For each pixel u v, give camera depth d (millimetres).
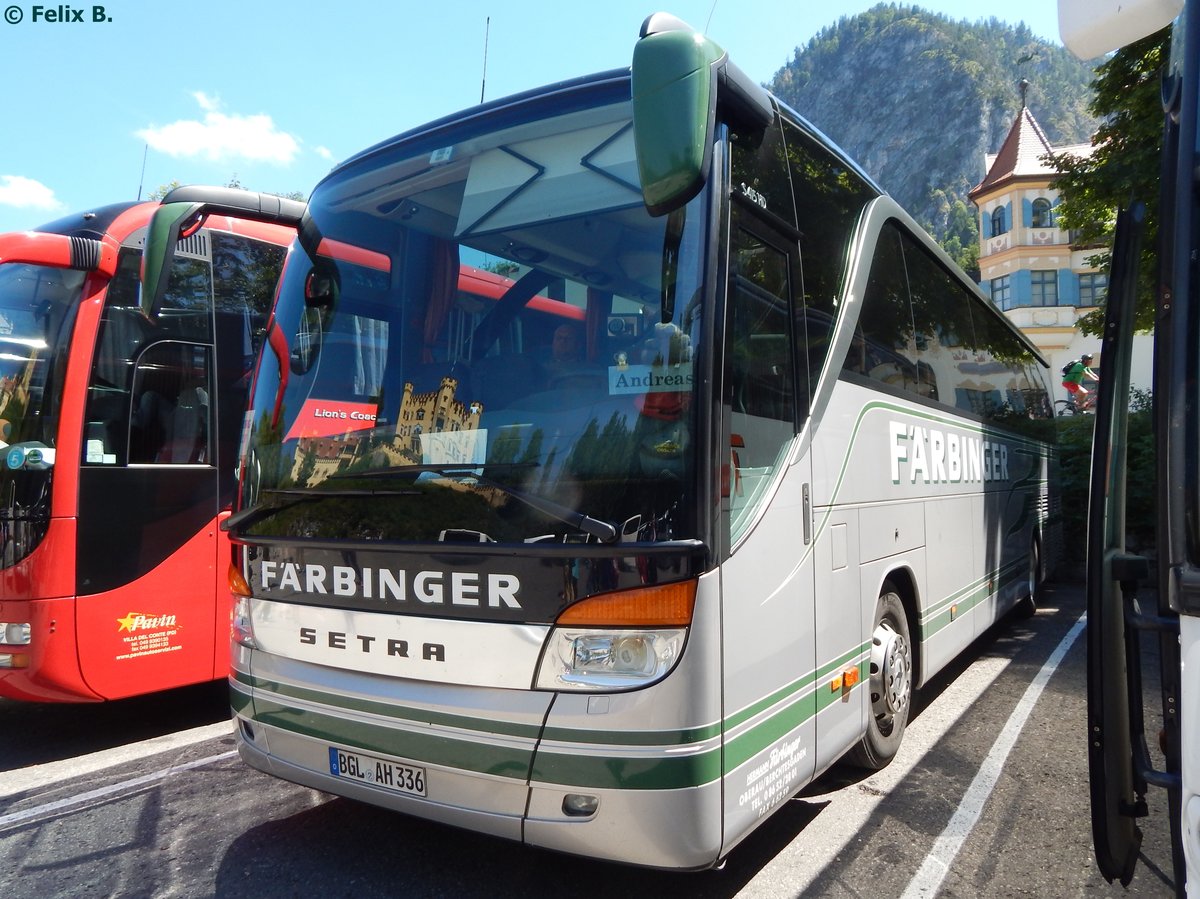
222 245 6043
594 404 3082
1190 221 1902
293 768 3592
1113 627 2277
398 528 3264
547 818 2947
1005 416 8414
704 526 2895
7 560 5051
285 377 3947
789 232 3744
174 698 6543
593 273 3254
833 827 4094
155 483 5508
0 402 5258
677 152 2586
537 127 3617
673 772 2822
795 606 3521
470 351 3441
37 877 3676
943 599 5805
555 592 2930
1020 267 46250
